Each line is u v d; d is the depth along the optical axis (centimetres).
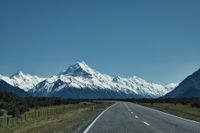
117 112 5644
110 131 2569
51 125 3216
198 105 10175
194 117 4409
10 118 5747
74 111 6906
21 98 9975
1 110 6838
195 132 2575
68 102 14988
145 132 2519
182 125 3173
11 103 7212
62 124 3209
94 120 3747
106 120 3744
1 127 3897
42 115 6081
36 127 3138
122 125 3086
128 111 6038
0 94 9006
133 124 3200
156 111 6097
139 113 5312
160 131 2598
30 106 10194
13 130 3119
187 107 9762
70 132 2458
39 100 12250
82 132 2505
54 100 14000
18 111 6488
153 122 3478
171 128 2852
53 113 6575
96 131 2570
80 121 3588
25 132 2636
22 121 4819
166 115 4841
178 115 4866
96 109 7219
